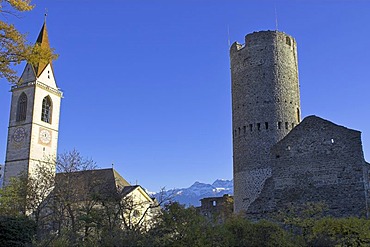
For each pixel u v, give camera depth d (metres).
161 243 30.12
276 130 56.03
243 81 59.34
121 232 34.50
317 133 40.78
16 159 95.00
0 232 35.00
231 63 62.22
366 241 30.06
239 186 56.72
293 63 60.78
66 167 58.94
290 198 40.28
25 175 73.81
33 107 97.19
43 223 51.78
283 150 42.03
